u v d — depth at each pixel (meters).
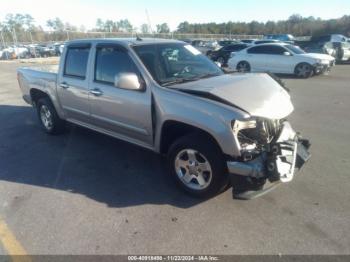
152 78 3.86
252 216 3.34
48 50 36.16
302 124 6.62
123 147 5.41
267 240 2.97
